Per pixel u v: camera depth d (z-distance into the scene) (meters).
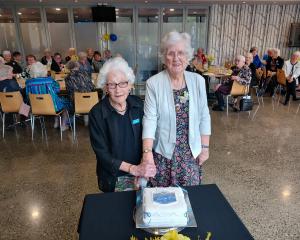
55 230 2.17
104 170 1.50
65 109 4.45
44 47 8.12
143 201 1.05
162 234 0.97
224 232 0.98
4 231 2.17
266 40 8.55
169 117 1.50
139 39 8.30
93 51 7.77
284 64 6.34
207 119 1.62
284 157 3.45
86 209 1.11
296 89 6.34
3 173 3.13
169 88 1.48
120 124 1.44
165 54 1.41
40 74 4.52
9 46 7.96
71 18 7.96
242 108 5.26
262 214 2.33
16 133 4.52
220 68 6.93
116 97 1.36
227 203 1.14
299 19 8.41
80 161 3.41
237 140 4.04
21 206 2.50
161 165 1.60
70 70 4.27
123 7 7.91
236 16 8.19
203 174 3.02
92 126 1.44
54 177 3.03
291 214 2.33
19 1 7.30
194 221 1.03
